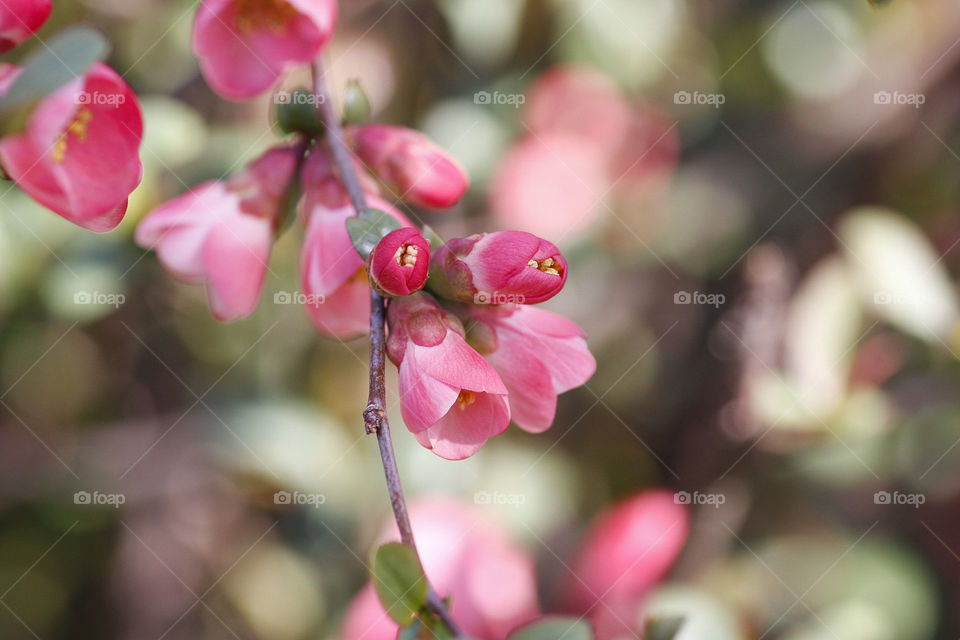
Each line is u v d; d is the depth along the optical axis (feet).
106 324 1.74
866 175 1.91
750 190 1.97
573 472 1.89
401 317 1.18
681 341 1.92
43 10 1.21
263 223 1.31
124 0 1.65
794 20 1.90
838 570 1.70
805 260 1.90
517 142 1.83
